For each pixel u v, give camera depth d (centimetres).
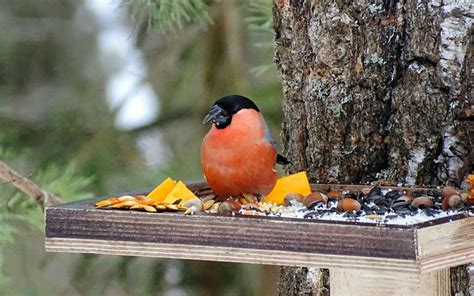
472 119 550
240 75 946
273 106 934
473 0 546
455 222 438
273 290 941
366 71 574
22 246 975
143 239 482
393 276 514
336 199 537
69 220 495
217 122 546
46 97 1008
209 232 468
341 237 438
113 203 505
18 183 784
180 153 976
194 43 974
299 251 448
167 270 956
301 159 600
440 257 431
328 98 581
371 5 571
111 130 972
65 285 965
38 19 1033
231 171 546
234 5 937
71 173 820
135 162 966
